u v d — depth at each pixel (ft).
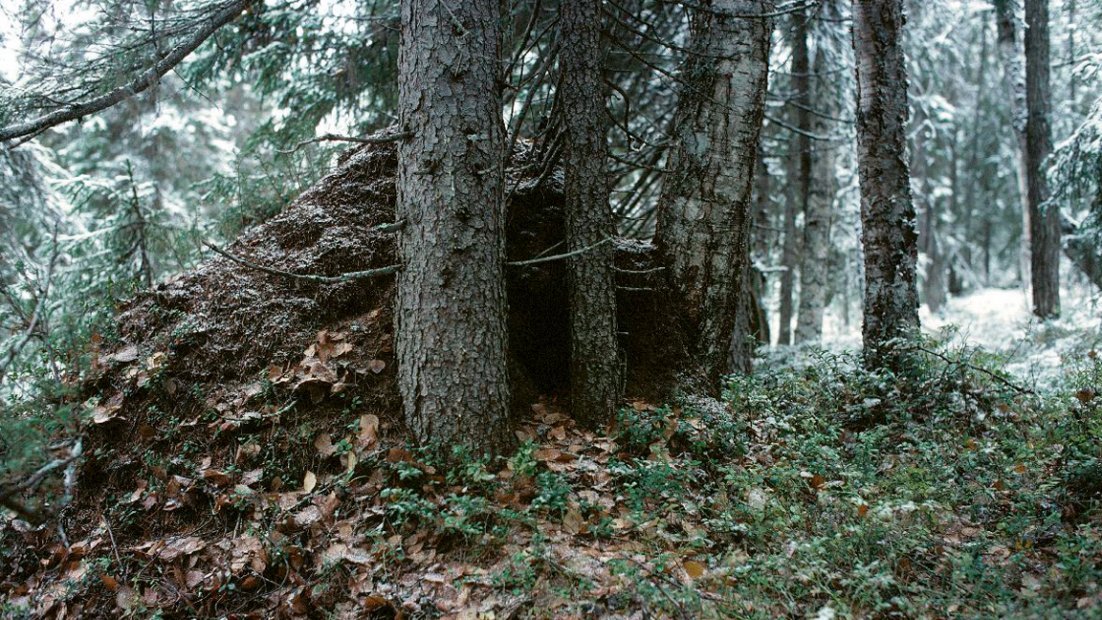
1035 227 36.68
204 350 15.81
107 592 12.69
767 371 23.45
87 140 45.06
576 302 16.46
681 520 13.62
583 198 16.34
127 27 18.79
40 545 13.83
